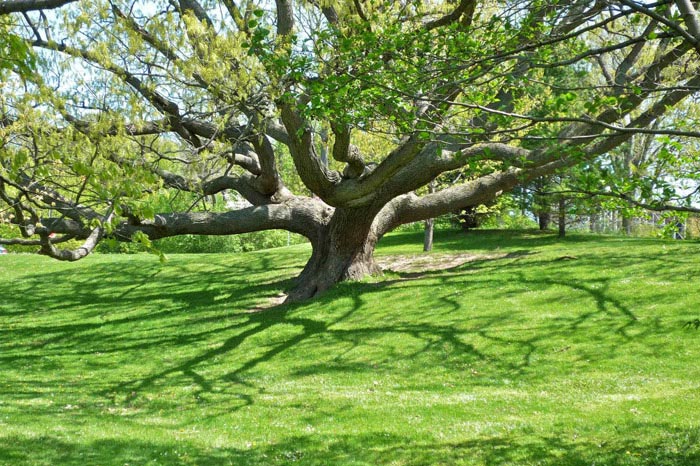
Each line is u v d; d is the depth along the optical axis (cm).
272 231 5103
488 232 4225
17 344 1936
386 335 1738
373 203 2205
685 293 1845
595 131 1377
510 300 1944
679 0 559
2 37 588
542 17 862
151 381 1488
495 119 689
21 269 3381
